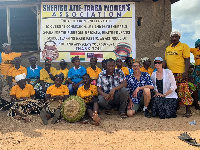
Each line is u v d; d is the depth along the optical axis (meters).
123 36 6.18
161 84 4.69
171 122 4.18
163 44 6.26
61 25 6.18
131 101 4.80
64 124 4.21
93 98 4.71
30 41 7.45
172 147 2.95
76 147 3.00
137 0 6.12
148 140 3.24
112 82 4.65
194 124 4.01
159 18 6.25
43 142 3.21
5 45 5.61
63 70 5.77
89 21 6.17
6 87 5.41
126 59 5.91
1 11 7.57
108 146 3.03
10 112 4.85
